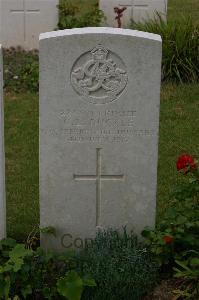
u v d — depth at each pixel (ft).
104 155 8.21
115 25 17.70
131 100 8.03
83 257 7.97
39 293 7.79
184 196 8.30
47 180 8.27
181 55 14.87
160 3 17.52
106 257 7.91
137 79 7.96
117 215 8.43
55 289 7.63
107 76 7.93
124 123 8.11
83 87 7.96
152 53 7.87
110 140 8.16
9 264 7.50
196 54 14.89
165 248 7.97
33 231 8.93
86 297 7.67
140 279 7.73
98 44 7.84
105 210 8.42
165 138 12.21
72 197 8.34
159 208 9.66
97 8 18.13
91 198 8.36
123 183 8.32
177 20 16.21
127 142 8.17
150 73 7.93
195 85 14.71
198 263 7.65
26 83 14.79
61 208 8.38
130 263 7.81
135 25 16.46
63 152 8.16
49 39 7.77
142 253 8.05
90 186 8.31
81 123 8.08
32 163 11.25
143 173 8.29
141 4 17.49
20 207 9.79
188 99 14.06
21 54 16.83
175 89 14.49
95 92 7.99
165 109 13.53
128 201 8.39
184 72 14.88
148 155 8.22
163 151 11.67
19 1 17.10
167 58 14.79
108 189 8.34
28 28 17.33
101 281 7.68
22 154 11.59
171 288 7.91
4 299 7.52
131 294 7.70
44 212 8.39
